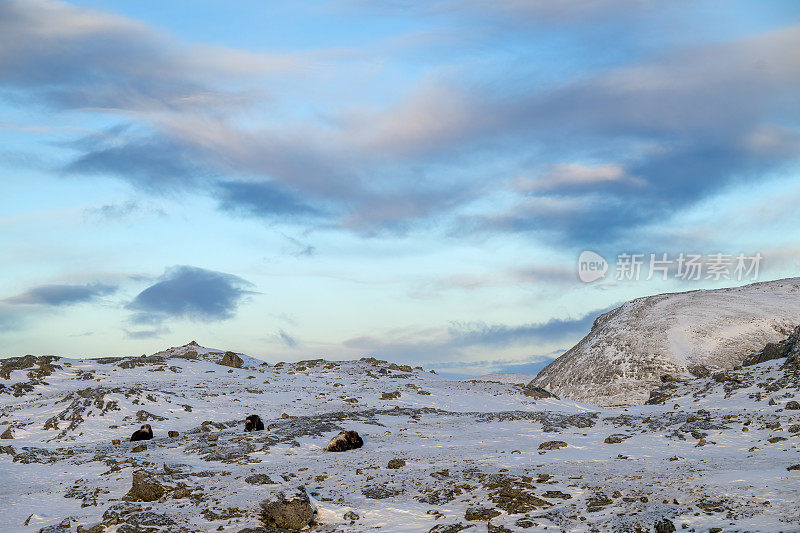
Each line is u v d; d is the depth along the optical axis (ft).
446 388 214.48
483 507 77.46
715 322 411.34
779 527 60.95
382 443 127.65
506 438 127.85
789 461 88.69
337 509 80.02
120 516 78.33
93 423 160.04
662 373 369.91
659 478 84.99
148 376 221.25
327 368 256.93
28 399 190.49
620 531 65.57
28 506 88.79
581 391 386.52
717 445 105.81
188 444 128.88
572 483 85.40
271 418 165.99
